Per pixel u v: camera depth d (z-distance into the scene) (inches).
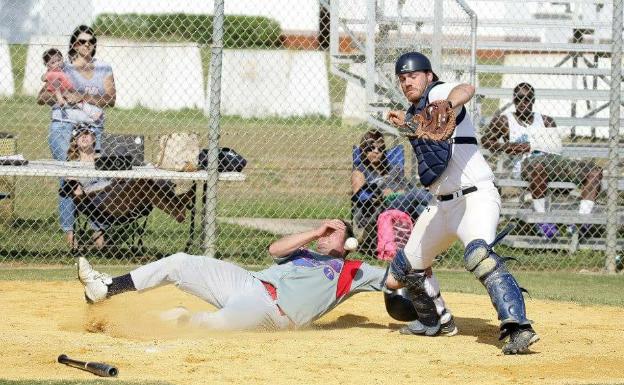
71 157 832.9
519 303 486.0
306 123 1622.8
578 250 906.1
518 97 923.4
